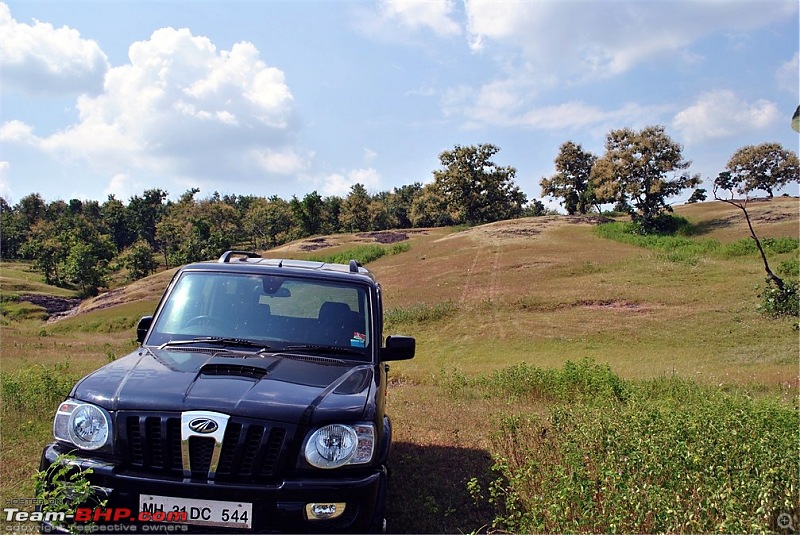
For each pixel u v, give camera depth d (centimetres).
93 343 3262
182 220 12050
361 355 468
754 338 2597
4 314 6750
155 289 7056
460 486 608
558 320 3244
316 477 347
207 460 340
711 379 1585
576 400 1125
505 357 2603
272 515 333
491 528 505
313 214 12488
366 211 13038
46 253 9525
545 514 433
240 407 350
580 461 503
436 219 12900
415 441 786
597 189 7006
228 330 470
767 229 5944
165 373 391
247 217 13212
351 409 370
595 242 5984
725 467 485
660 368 2042
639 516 408
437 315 3528
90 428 354
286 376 400
